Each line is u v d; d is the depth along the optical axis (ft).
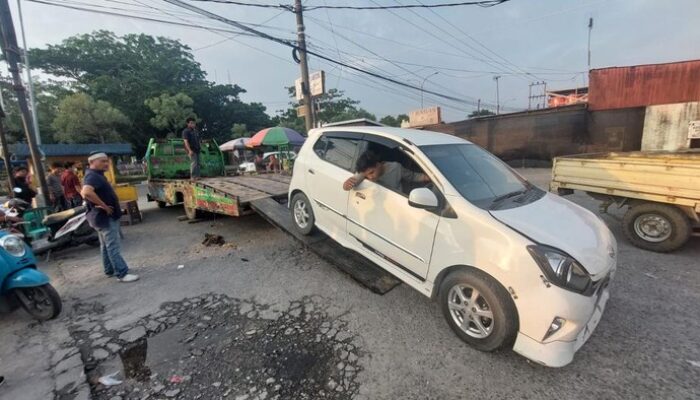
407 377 8.05
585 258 7.95
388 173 11.34
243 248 18.33
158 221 26.91
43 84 118.83
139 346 9.73
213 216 26.58
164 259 17.25
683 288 12.04
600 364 8.30
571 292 7.57
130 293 13.30
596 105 54.08
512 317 8.11
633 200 16.85
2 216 18.35
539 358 7.66
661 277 13.03
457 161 11.10
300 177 15.42
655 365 8.18
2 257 10.97
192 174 29.58
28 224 19.72
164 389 7.94
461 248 8.87
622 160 16.63
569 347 7.77
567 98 95.86
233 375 8.34
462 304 9.07
